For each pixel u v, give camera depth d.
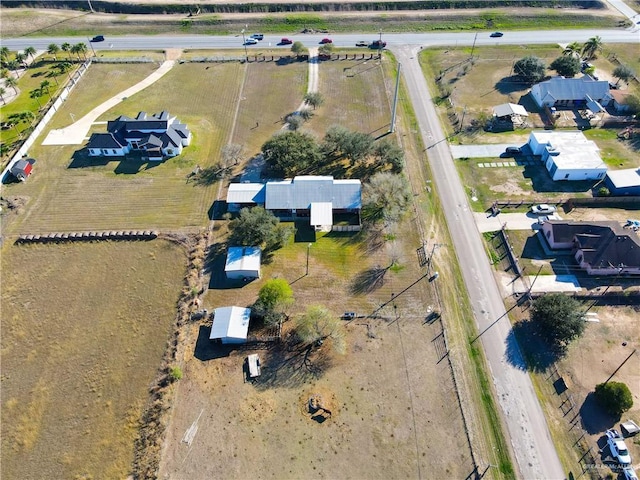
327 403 60.53
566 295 69.44
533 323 69.38
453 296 73.31
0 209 88.12
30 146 102.81
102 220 86.25
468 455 56.03
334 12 154.50
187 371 64.06
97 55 137.25
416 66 131.00
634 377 62.97
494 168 96.94
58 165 98.31
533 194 90.38
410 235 82.88
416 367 64.38
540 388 62.22
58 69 130.75
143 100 118.00
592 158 93.12
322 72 128.50
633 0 158.38
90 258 79.75
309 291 73.81
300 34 146.75
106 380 63.59
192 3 156.50
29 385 63.28
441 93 120.12
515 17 151.50
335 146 98.75
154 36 147.25
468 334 68.38
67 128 108.38
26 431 58.88
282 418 59.28
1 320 70.81
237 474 54.56
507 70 128.62
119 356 66.25
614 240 75.31
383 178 86.50
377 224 84.88
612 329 68.44
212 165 98.31
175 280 76.19
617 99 111.94
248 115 112.81
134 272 77.50
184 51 138.88
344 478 54.22
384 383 62.72
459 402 60.72
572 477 54.28
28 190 92.56
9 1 157.75
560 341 66.94
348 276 76.12
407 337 67.88
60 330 69.38
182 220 86.19
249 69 130.12
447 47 139.25
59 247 81.69
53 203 89.75
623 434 57.72
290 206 84.81
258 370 63.78
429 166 97.62
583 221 82.50
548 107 111.75
